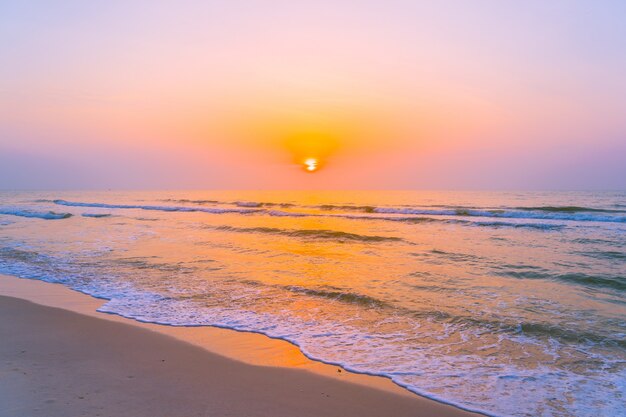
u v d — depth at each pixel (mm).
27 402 3994
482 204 45500
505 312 7508
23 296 8750
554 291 9031
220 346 5910
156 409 3961
